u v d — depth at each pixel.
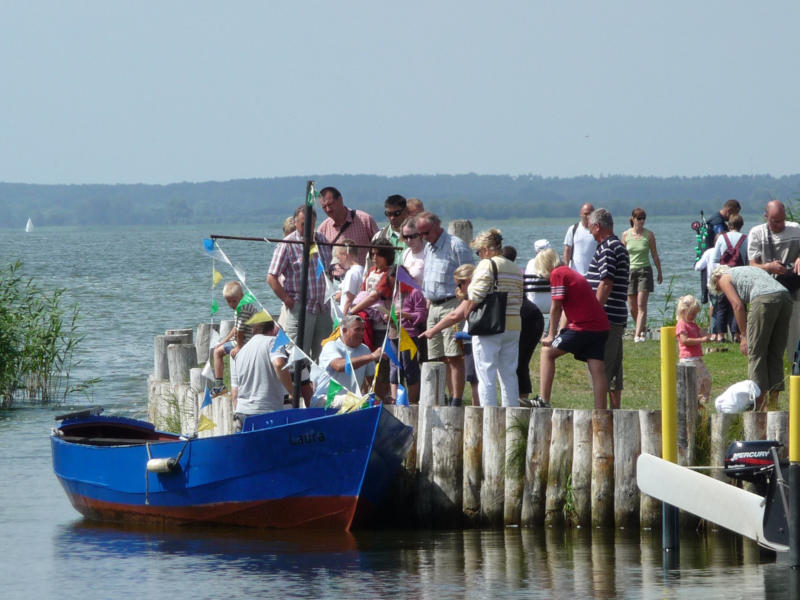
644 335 51.88
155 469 30.75
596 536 28.61
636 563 26.02
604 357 31.67
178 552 28.30
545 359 32.25
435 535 29.42
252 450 29.78
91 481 32.81
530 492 29.62
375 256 34.91
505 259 31.98
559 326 34.06
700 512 26.02
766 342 32.03
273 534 29.88
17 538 30.44
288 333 36.03
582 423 29.22
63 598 24.42
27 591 25.05
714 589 23.64
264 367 31.56
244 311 32.28
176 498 31.03
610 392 33.78
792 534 24.66
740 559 26.27
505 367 32.09
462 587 24.30
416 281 34.59
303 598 23.77
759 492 26.11
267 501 30.03
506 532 29.34
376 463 29.38
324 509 29.77
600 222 32.97
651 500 28.84
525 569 25.67
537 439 29.53
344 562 26.73
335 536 29.48
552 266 35.53
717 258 49.31
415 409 31.30
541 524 29.69
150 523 31.77
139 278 151.62
